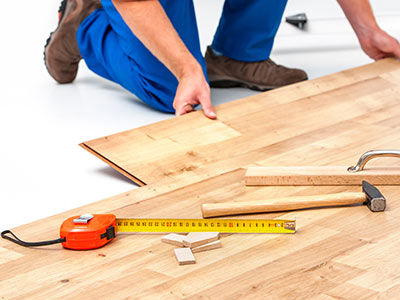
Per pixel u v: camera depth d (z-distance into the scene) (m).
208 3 5.00
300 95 2.72
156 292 1.40
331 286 1.39
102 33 3.07
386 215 1.71
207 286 1.42
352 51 3.80
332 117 2.47
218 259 1.53
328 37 4.09
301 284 1.40
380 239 1.58
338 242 1.58
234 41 3.20
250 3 3.05
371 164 2.03
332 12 4.57
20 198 2.16
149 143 2.29
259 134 2.34
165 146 2.27
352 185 1.91
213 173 2.05
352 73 2.96
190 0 2.94
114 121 2.86
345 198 1.76
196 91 2.52
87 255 1.58
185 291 1.40
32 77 3.57
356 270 1.45
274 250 1.56
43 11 4.83
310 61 3.65
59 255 1.59
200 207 1.82
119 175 2.30
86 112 2.99
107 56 3.08
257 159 2.13
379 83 2.83
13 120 2.93
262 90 3.26
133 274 1.48
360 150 2.15
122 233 1.70
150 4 2.53
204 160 2.15
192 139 2.32
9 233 1.72
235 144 2.26
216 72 3.29
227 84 3.33
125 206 1.84
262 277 1.44
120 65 2.97
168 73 2.87
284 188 1.92
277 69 3.23
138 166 2.12
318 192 1.88
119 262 1.54
